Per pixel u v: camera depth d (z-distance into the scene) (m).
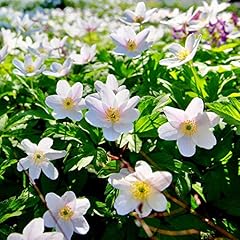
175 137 0.19
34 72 0.27
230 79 0.25
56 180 0.22
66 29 0.48
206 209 0.21
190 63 0.23
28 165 0.20
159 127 0.19
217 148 0.22
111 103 0.19
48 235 0.16
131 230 0.20
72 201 0.18
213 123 0.18
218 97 0.24
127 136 0.21
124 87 0.21
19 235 0.16
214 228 0.20
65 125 0.22
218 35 0.36
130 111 0.19
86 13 0.86
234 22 0.40
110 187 0.20
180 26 0.32
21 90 0.30
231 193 0.21
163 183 0.17
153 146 0.21
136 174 0.17
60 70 0.28
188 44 0.23
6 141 0.24
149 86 0.27
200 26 0.29
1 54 0.27
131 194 0.17
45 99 0.23
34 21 0.40
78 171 0.22
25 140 0.20
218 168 0.21
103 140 0.22
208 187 0.21
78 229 0.18
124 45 0.25
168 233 0.19
